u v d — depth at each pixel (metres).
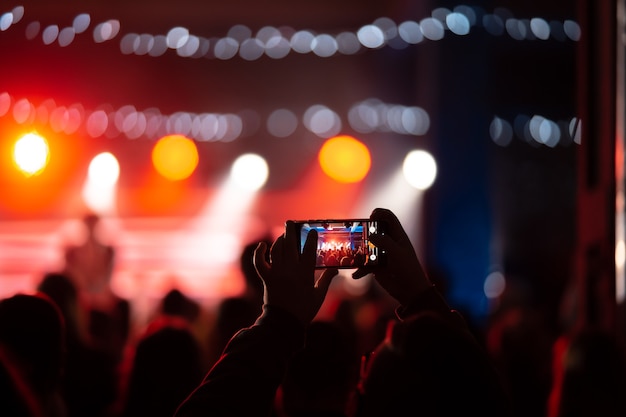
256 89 18.23
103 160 16.69
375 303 6.61
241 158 17.33
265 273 1.83
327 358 3.00
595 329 3.82
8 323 2.83
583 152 5.20
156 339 3.73
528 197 16.95
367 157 16.69
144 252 17.38
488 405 1.62
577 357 3.74
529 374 5.31
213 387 1.72
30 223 16.78
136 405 3.68
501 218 16.72
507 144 16.59
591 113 5.15
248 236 17.50
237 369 1.73
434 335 1.66
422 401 1.62
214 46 14.73
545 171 16.98
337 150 16.66
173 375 3.69
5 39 14.09
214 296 16.23
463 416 1.61
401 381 1.65
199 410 1.69
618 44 4.85
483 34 11.30
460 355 1.64
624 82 4.87
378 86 17.89
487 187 11.30
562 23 12.95
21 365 2.70
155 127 17.20
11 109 15.28
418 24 12.35
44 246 16.64
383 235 2.01
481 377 1.63
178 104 17.81
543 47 16.52
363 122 17.80
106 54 15.35
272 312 1.80
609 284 4.80
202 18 14.32
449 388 1.62
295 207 18.31
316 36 14.87
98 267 9.70
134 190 17.84
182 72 17.70
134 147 17.80
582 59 5.21
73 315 4.70
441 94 11.33
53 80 15.38
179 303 5.51
